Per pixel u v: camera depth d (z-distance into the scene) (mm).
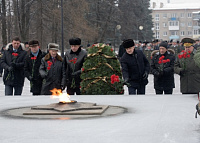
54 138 3541
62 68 8773
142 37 77000
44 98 7039
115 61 8250
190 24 138000
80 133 3734
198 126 4016
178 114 4793
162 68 8836
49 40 48250
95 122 4320
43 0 37875
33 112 4965
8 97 7246
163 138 3486
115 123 4242
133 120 4418
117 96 7141
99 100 6523
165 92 9117
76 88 8773
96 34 46781
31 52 8961
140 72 8820
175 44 27438
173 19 137875
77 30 41844
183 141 3375
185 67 8859
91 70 8188
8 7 36906
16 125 4211
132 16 68312
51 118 4637
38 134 3725
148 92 14750
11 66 9359
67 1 40625
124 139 3463
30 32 42781
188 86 8922
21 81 9594
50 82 8672
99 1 58969
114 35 64000
